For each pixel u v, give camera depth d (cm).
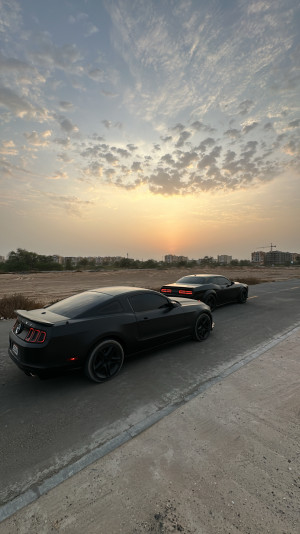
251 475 198
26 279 2861
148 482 194
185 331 504
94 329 356
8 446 237
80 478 199
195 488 188
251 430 253
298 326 671
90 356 352
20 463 216
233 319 752
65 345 331
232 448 228
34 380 374
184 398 318
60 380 373
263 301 1098
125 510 172
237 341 546
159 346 460
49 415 287
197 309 531
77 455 224
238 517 165
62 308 393
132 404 308
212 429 255
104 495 184
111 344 376
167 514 168
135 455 222
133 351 415
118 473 203
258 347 507
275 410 288
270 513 167
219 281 936
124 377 380
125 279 2888
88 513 170
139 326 414
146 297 450
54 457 223
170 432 252
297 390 334
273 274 4172
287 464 210
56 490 189
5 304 833
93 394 333
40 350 320
